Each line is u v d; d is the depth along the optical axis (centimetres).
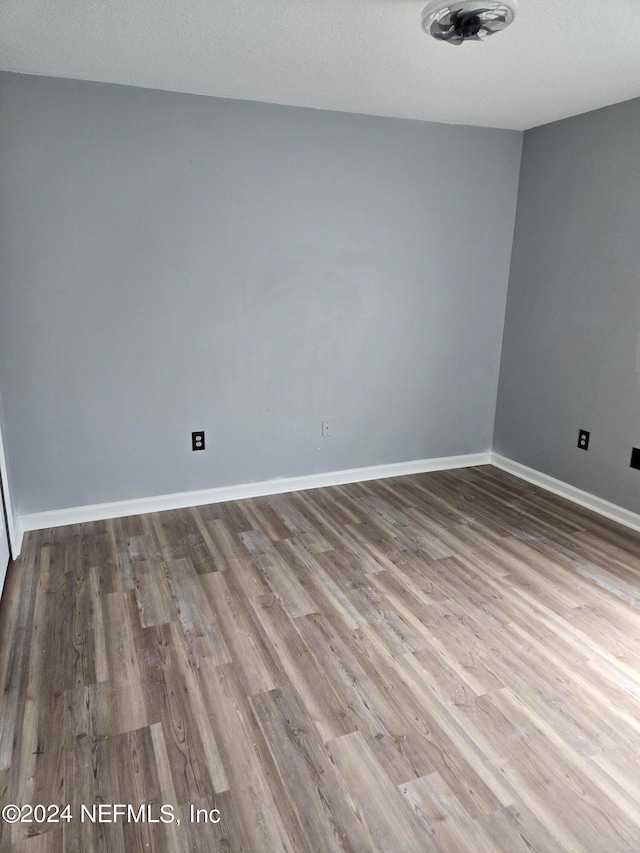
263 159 324
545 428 388
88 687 197
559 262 364
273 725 182
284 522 331
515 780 164
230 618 237
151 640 222
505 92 296
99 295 306
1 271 285
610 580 273
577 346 357
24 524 315
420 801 157
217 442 352
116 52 243
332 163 340
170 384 332
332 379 374
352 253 359
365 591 259
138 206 304
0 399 285
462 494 377
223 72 268
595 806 156
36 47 238
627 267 320
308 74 270
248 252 333
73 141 285
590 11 198
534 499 371
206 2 194
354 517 339
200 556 289
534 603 252
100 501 330
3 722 181
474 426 429
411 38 224
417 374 399
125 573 271
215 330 335
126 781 161
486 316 409
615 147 320
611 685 203
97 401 317
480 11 186
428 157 364
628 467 330
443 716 187
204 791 159
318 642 223
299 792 159
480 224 389
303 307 354
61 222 291
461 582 268
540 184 373
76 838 146
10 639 221
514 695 197
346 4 195
